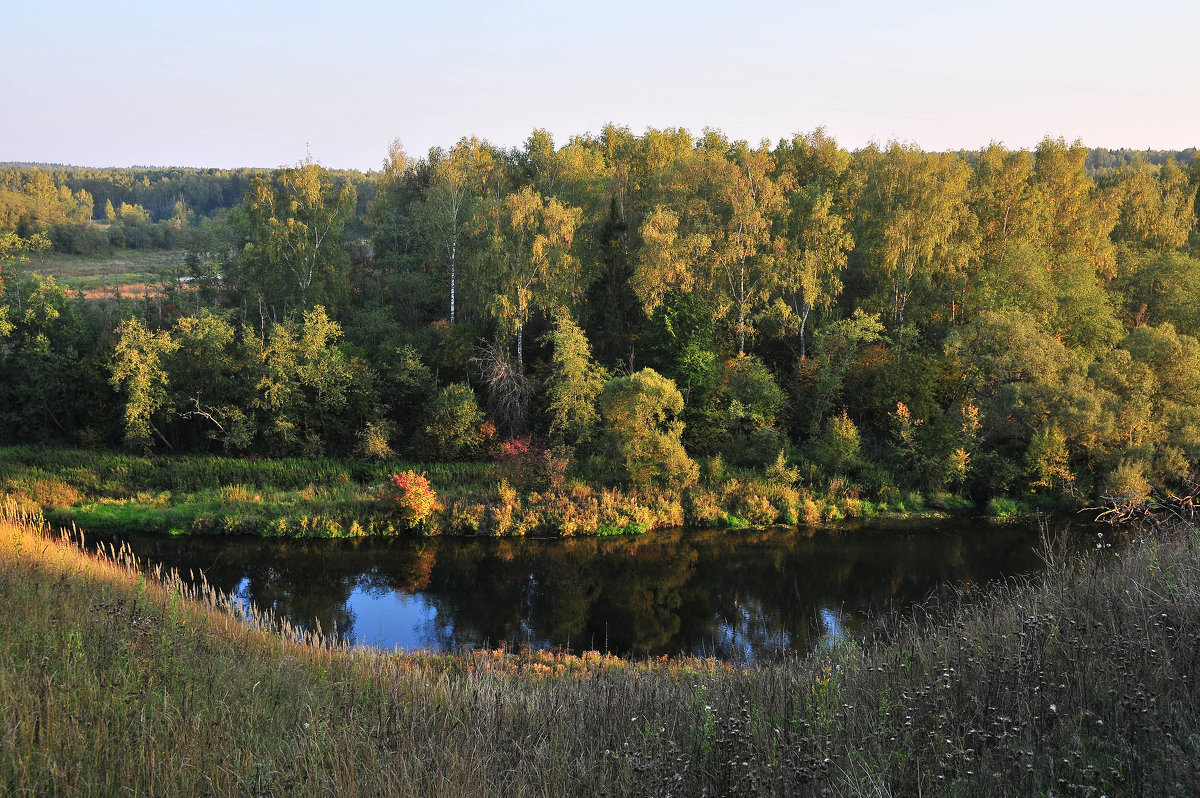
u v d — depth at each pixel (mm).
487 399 42625
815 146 56844
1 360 42125
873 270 44656
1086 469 34812
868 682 8398
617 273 44875
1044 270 41781
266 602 24453
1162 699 6387
